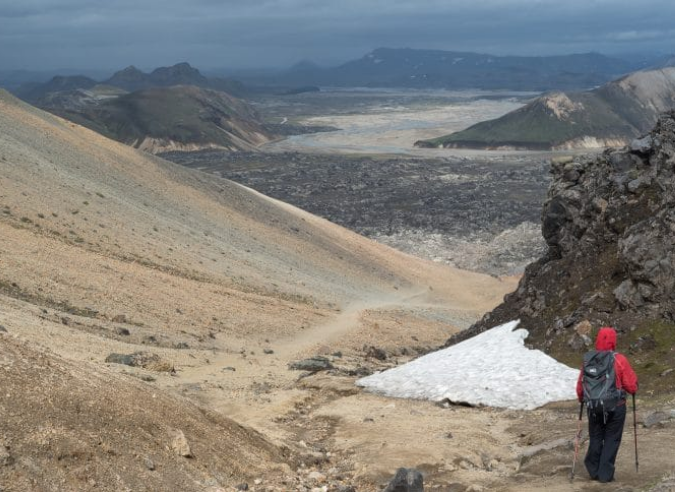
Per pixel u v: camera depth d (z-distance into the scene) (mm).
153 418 14250
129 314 53438
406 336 79875
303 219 142875
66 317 43875
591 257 34906
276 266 104562
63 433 11977
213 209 122188
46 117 125500
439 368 30578
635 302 29469
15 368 12930
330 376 35031
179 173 133125
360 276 120125
